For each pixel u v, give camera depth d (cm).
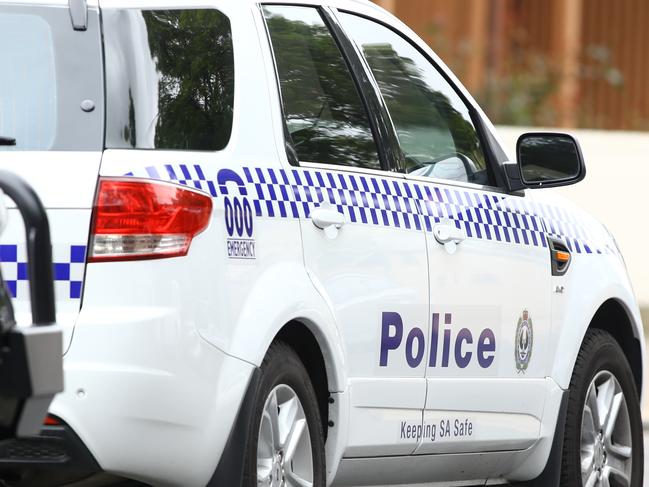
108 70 1034
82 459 973
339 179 1173
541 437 1410
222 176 1045
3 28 1045
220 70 1085
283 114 1134
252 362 1043
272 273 1076
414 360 1236
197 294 1006
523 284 1377
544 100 3769
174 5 1085
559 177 1385
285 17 1177
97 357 969
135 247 986
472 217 1320
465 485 1394
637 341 1561
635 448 1527
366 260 1178
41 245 783
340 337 1145
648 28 4350
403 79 1308
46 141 1012
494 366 1338
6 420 769
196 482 1025
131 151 1012
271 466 1088
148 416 980
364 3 1305
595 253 1499
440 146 1331
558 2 4200
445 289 1273
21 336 761
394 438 1220
